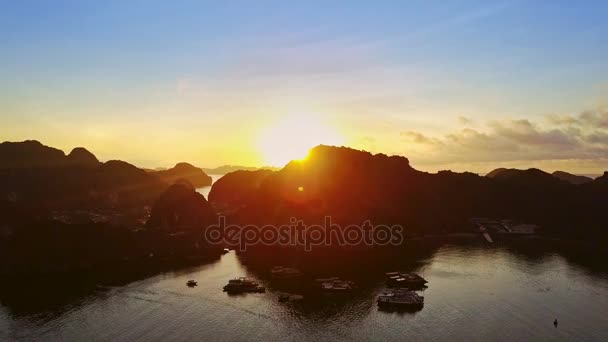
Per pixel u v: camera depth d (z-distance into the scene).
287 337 175.75
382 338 173.50
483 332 178.00
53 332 182.00
